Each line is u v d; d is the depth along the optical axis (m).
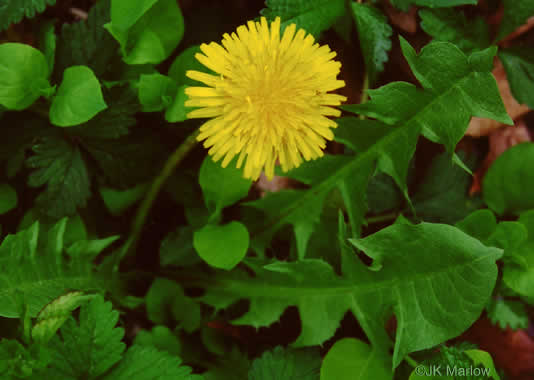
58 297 0.31
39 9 0.33
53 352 0.31
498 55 0.36
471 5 0.37
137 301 0.35
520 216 0.34
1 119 0.34
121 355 0.32
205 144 0.31
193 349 0.36
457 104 0.32
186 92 0.31
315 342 0.34
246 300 0.37
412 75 0.36
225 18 0.36
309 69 0.31
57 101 0.32
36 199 0.33
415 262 0.32
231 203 0.34
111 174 0.34
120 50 0.33
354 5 0.34
